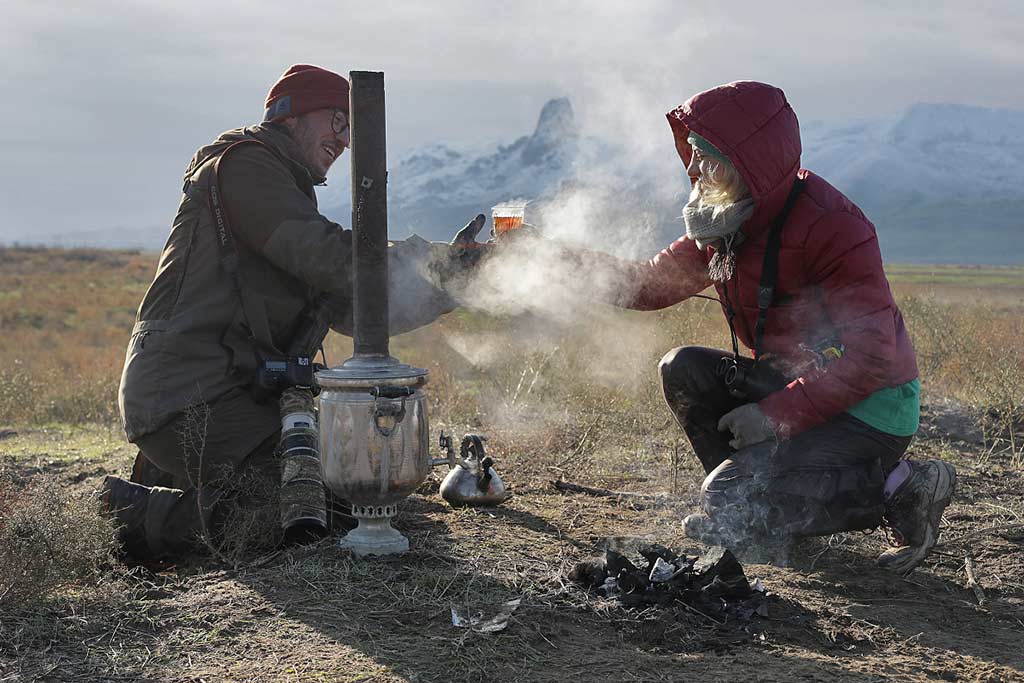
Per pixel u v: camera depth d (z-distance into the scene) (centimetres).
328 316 480
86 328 3912
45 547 374
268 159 462
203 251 460
